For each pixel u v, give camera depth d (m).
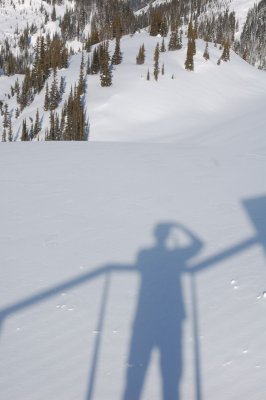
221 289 6.74
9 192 13.26
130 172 15.41
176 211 10.93
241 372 4.85
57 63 103.69
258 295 6.41
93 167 16.28
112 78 84.06
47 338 5.84
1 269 8.05
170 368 5.06
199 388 4.70
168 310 6.30
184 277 7.27
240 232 9.13
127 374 5.02
